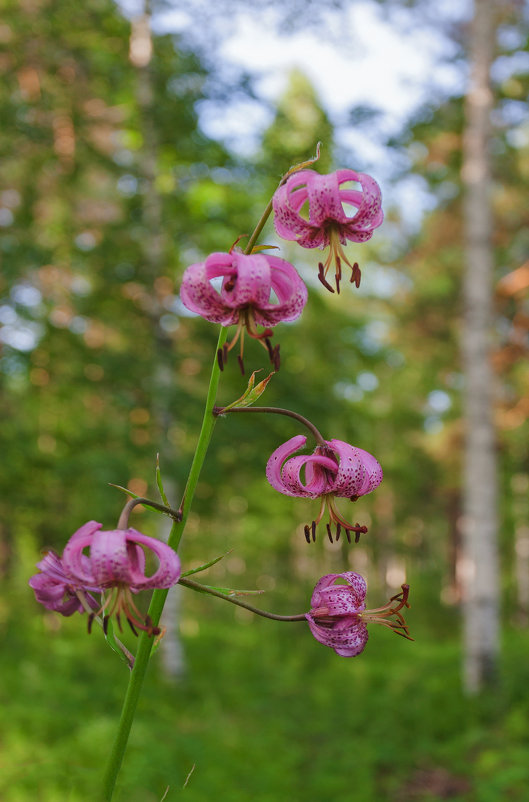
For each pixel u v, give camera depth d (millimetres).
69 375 8008
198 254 8859
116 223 8539
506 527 16641
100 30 8516
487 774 5957
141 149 8664
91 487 8047
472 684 8102
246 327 1431
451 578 21625
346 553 20703
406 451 19391
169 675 8617
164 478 7652
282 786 5582
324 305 10234
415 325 15578
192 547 13297
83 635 10336
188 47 8203
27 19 8281
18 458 7875
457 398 16578
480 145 8703
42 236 8750
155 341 8312
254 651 11227
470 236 8742
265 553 18234
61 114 8531
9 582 11750
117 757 1408
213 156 8406
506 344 12156
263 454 8359
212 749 6160
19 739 5543
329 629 1459
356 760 6297
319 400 8438
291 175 1490
